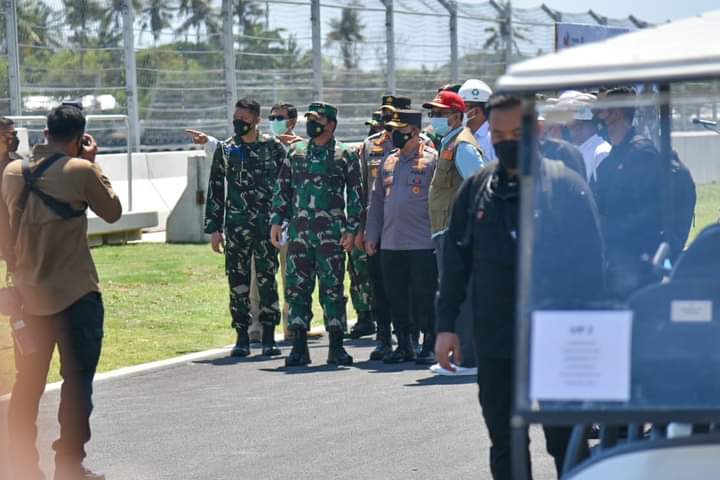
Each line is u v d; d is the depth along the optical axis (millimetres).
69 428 14352
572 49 7844
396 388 19422
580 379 7234
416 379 20141
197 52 45250
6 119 17859
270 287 23016
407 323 21719
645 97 8398
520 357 7277
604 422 7117
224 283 31656
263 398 18922
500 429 11016
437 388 19281
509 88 7254
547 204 8375
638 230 9539
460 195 11172
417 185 21062
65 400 14359
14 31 38500
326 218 21531
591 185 13531
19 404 14469
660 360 7449
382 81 52719
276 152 22766
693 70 7027
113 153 42438
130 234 40156
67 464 14367
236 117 22500
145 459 15383
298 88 48781
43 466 15180
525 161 7441
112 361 22125
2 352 21109
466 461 14891
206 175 40094
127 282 31312
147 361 22219
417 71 54500
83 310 14344
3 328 22766
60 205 14141
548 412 7145
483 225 10844
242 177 22562
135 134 43000
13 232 14297
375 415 17500
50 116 14469
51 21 40281
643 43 7844
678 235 11586
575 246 8320
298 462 15047
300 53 48781
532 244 7500
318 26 49281
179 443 16172
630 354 7281
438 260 20031
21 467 14383
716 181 13211
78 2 41031
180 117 44781
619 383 7215
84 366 14414
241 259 22781
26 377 14438
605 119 13648
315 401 18594
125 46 42375
